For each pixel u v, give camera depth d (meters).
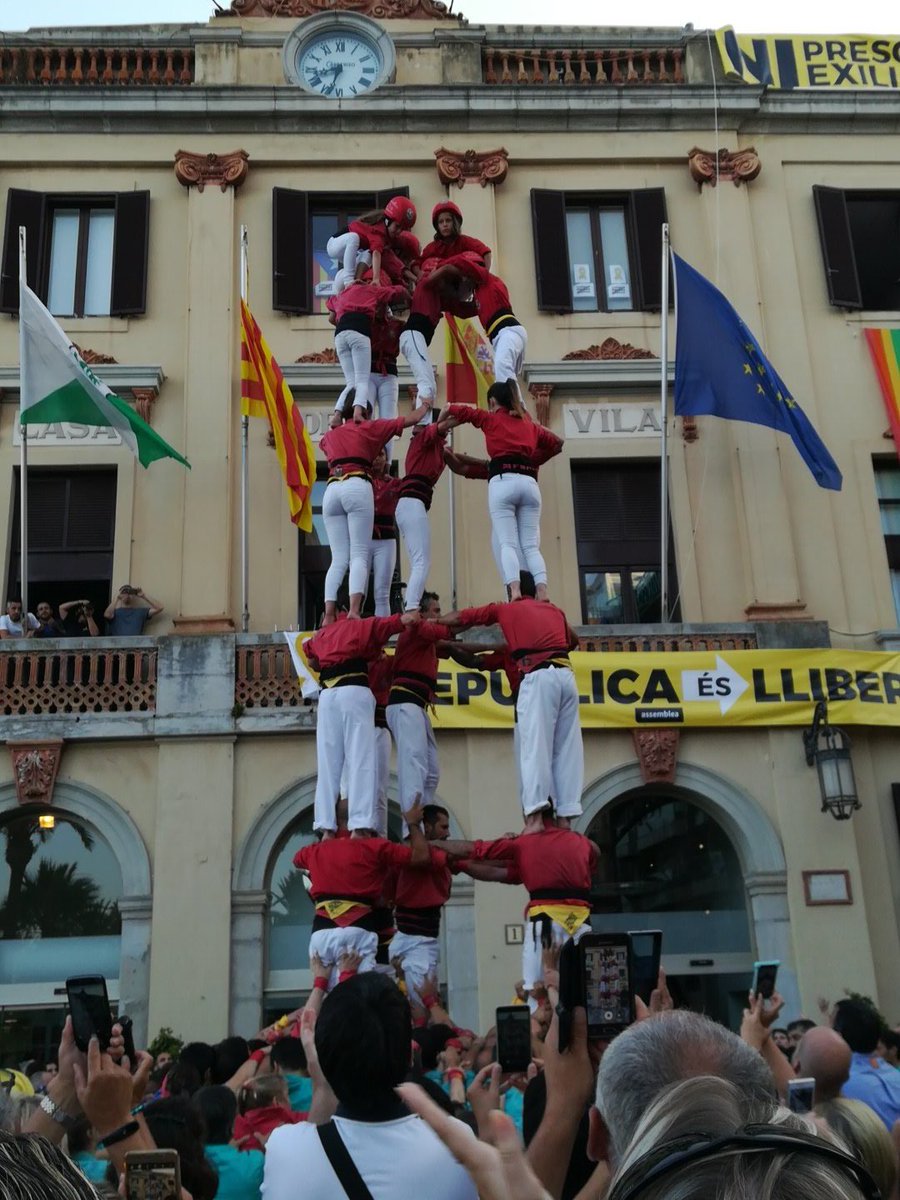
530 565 9.64
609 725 15.65
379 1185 3.16
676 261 16.86
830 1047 4.40
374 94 18.83
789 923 15.25
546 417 17.69
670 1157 1.83
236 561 16.86
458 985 14.68
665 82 19.41
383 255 10.70
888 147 19.48
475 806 15.48
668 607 17.08
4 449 17.30
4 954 15.06
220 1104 5.63
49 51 19.08
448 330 16.70
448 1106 4.30
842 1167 1.78
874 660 16.16
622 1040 2.58
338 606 9.81
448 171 18.61
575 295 18.66
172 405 17.58
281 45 19.34
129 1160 3.04
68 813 15.41
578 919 8.25
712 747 15.91
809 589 17.09
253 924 14.85
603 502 17.69
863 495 17.67
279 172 18.83
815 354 18.41
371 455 9.78
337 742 8.85
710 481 17.55
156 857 15.01
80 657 15.66
